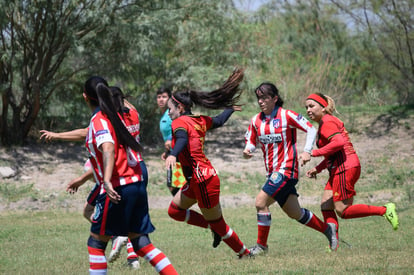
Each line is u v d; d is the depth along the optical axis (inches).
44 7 1158.3
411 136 1323.8
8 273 475.2
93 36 1283.2
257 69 1681.8
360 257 470.9
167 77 1393.9
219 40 1421.0
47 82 1275.8
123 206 356.5
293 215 520.7
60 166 1197.1
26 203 969.5
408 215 776.3
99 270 360.8
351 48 2059.5
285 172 506.3
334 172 538.9
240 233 700.0
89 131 361.1
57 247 621.9
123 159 358.9
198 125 470.0
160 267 358.0
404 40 1589.6
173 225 781.9
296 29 2229.3
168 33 1359.5
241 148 1381.6
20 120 1337.4
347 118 1488.7
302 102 1756.9
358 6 1610.5
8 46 1230.9
